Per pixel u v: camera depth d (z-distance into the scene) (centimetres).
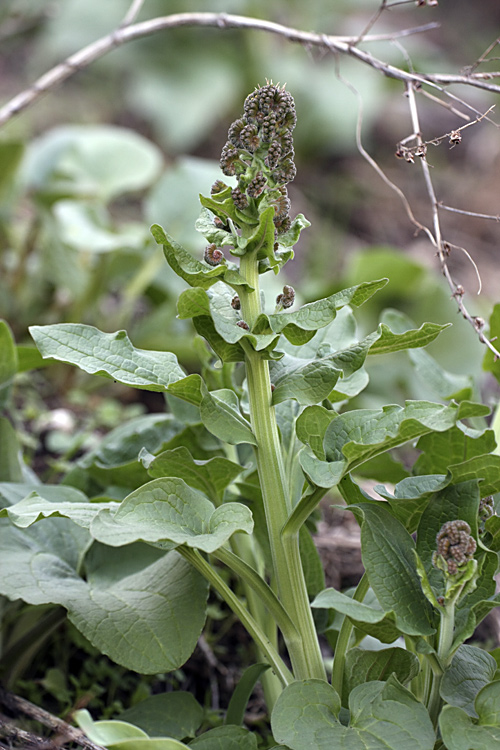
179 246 103
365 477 124
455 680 102
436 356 196
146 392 196
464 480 104
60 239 187
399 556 103
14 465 120
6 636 119
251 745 104
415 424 101
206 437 117
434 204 115
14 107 149
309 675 105
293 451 111
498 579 129
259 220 103
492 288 272
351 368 104
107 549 115
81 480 123
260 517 113
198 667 126
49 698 122
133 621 108
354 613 99
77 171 215
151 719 109
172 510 102
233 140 104
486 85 116
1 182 193
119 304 219
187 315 104
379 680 104
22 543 114
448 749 97
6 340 118
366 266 205
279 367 107
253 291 104
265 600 105
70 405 183
